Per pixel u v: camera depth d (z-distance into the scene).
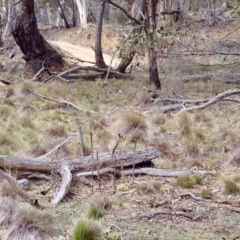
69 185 4.50
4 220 3.55
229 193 4.61
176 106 9.49
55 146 6.15
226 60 14.37
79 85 12.71
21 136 6.84
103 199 4.14
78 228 3.22
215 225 3.80
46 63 16.02
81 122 8.25
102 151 6.07
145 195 4.52
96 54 15.27
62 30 30.67
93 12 36.53
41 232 3.39
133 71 16.48
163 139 7.05
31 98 10.36
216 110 9.38
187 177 4.89
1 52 22.42
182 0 21.61
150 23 9.97
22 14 15.62
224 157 6.26
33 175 4.85
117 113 8.38
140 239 3.46
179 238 3.50
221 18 19.73
